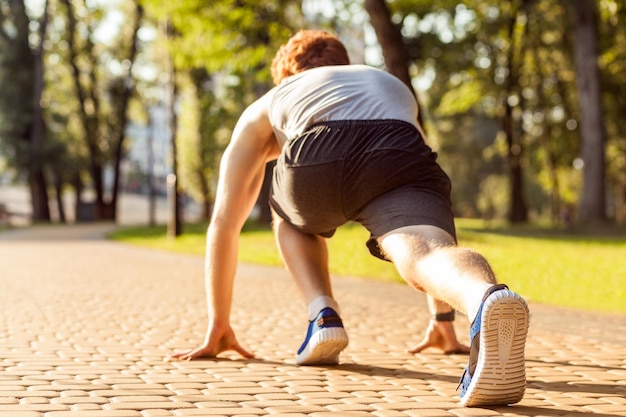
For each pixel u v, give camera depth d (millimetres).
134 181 96250
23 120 47375
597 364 4848
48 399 3672
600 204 32719
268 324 6773
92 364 4684
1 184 73812
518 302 3131
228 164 4688
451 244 3533
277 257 14469
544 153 47656
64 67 51656
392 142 3832
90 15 49688
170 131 24359
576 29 33281
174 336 6012
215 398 3732
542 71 44406
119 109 51156
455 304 3348
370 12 18062
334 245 15672
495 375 3260
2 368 4523
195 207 74000
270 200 4449
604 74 39594
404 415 3396
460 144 61656
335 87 4074
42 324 6625
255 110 4598
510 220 45344
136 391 3867
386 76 4180
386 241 3676
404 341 5793
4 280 10992
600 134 32812
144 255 17172
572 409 3539
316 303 4555
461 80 41281
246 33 23719
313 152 3934
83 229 36500
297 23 24531
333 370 4539
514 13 39969
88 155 52406
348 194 3867
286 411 3475
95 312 7492
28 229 36562
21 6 48219
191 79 48750
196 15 23375
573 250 18578
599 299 9180
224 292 4875
